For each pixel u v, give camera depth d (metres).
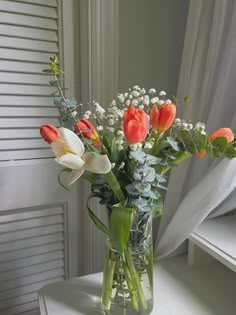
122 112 0.62
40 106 0.87
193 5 0.77
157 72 0.95
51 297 0.75
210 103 0.78
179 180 0.84
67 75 0.88
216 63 0.75
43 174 0.89
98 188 0.64
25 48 0.83
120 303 0.67
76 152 0.51
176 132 0.62
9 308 0.92
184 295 0.75
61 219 0.95
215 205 0.73
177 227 0.80
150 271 0.68
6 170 0.84
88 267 0.98
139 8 0.90
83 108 0.90
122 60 0.90
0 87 0.82
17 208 0.88
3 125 0.83
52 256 0.96
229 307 0.71
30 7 0.82
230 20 0.72
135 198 0.59
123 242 0.55
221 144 0.54
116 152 0.58
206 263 0.87
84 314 0.69
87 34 0.85
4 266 0.90
